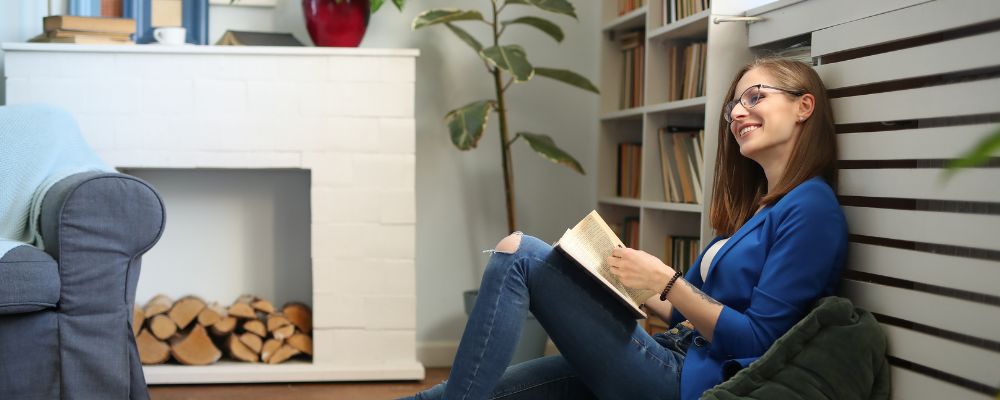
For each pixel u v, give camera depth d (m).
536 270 1.74
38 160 2.57
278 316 3.20
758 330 1.65
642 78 3.20
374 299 3.14
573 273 1.75
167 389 3.00
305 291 3.45
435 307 3.54
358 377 3.12
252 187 3.42
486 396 1.72
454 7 3.49
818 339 1.61
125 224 2.32
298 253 3.44
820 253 1.67
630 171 3.31
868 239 1.86
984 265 1.49
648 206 2.89
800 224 1.68
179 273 3.39
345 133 3.11
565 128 3.59
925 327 1.69
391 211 3.13
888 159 1.72
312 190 3.11
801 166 1.79
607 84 3.43
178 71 3.05
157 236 2.38
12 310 2.14
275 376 3.09
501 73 3.47
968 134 1.52
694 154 2.68
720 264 1.81
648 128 2.93
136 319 3.17
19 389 2.21
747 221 1.90
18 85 3.01
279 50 3.07
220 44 3.22
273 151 3.09
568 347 1.75
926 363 1.62
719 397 1.56
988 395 1.49
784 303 1.66
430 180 3.51
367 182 3.13
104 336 2.29
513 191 3.30
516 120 3.55
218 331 3.16
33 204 2.47
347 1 3.15
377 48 3.36
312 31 3.19
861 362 1.61
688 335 1.86
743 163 1.99
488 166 3.54
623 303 1.74
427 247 3.53
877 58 1.76
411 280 3.15
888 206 1.84
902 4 1.71
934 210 1.68
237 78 3.07
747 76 1.88
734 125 1.87
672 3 2.81
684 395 1.68
